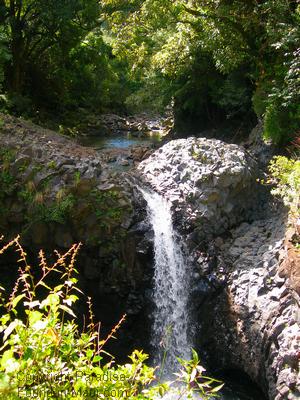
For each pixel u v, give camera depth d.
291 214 7.44
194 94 16.38
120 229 8.62
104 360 8.52
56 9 17.75
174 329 8.52
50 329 2.24
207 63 15.41
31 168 8.71
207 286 8.18
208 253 8.42
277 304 6.77
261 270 7.61
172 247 8.69
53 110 21.98
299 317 6.12
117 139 18.55
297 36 10.11
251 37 12.55
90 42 24.67
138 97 19.97
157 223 8.78
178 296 8.56
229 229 8.90
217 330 7.89
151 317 8.65
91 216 8.61
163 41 16.94
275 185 9.47
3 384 1.95
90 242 8.62
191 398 2.51
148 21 14.71
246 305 7.40
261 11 11.74
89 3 19.39
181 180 9.11
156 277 8.70
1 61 15.95
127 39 16.33
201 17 13.62
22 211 8.64
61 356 2.31
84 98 24.42
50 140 11.48
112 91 26.22
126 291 8.66
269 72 12.05
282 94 9.64
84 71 24.56
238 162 9.13
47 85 22.09
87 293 8.79
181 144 9.78
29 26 20.03
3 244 8.75
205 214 8.66
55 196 8.51
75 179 8.62
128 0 15.24
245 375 7.59
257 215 9.27
